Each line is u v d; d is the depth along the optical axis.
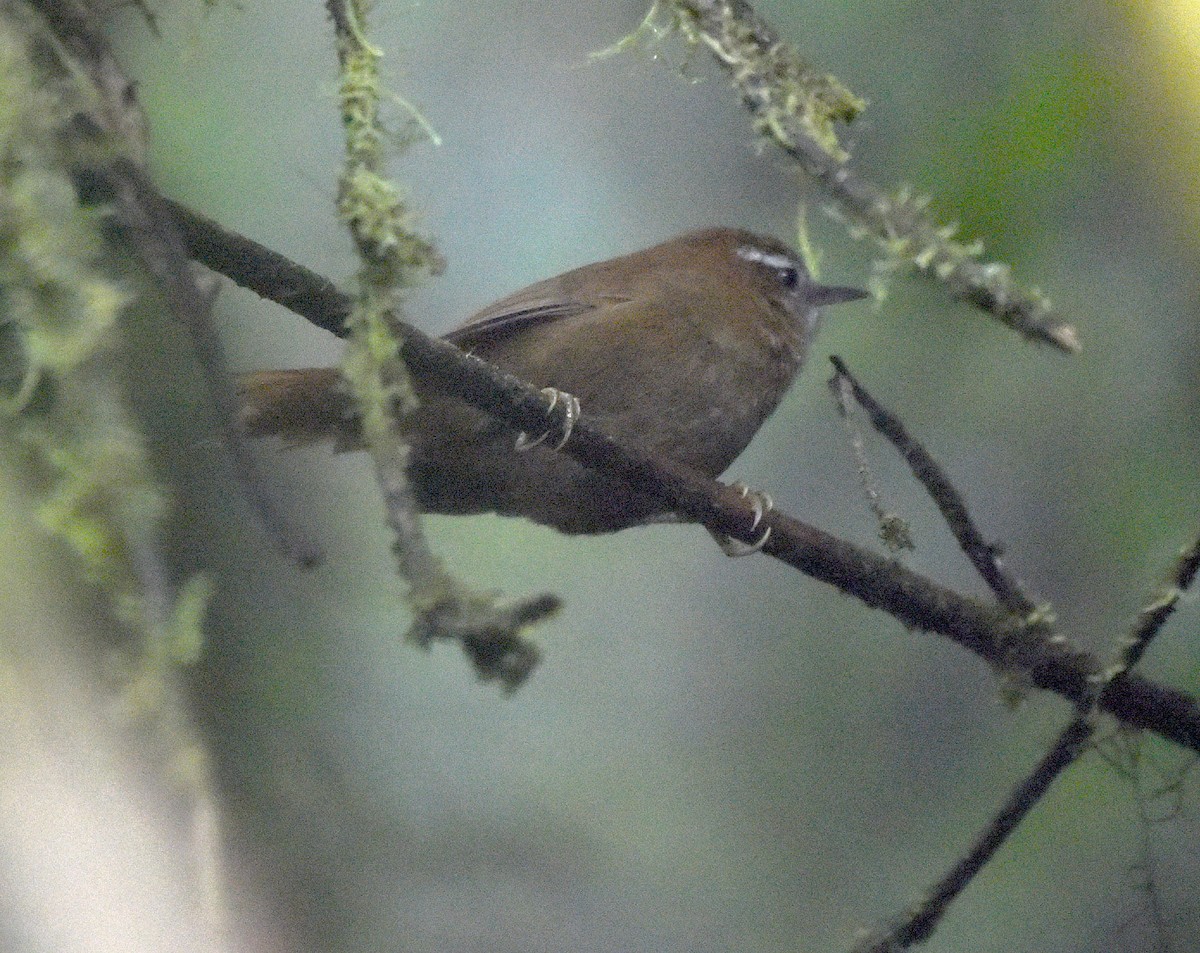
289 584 10.35
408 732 12.69
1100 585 11.23
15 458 5.06
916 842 12.82
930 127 10.13
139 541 4.70
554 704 13.67
